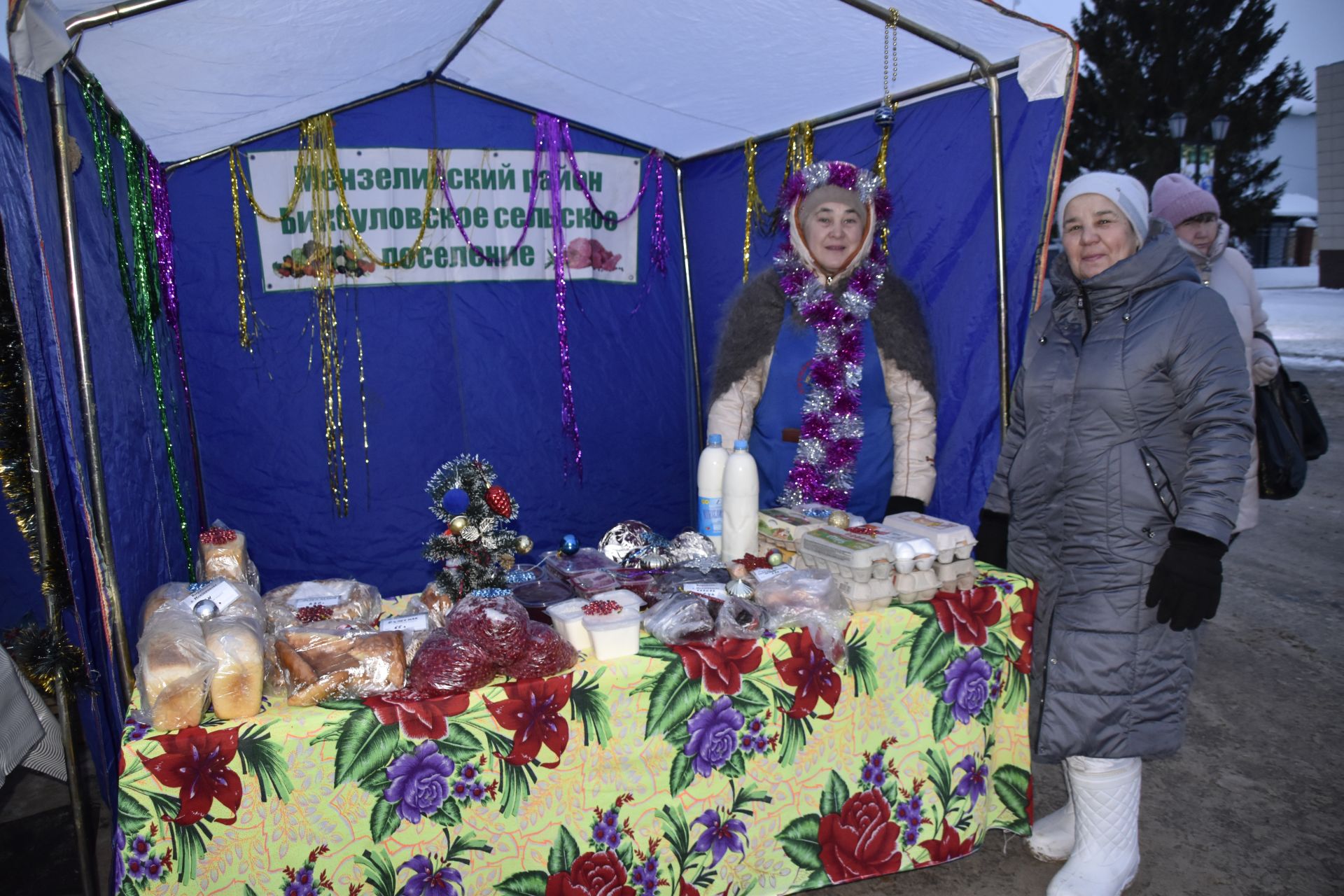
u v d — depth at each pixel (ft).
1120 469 6.63
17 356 6.52
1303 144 105.19
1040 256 7.99
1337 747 9.98
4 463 6.68
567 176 13.08
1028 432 7.22
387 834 5.63
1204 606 6.04
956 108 8.90
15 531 10.13
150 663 5.28
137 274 9.01
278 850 5.44
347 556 13.24
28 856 8.22
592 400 14.08
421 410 13.20
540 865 6.01
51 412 5.96
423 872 5.75
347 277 12.53
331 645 5.80
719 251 13.41
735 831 6.55
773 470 9.52
